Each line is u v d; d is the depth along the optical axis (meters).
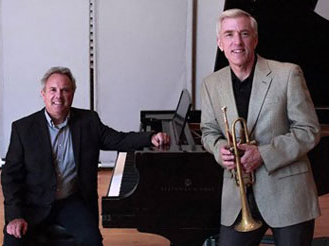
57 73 2.70
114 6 5.61
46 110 2.71
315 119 2.08
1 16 5.52
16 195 2.62
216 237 3.08
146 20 5.66
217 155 2.16
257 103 2.09
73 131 2.72
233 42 2.07
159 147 2.49
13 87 5.64
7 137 5.69
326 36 3.94
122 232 3.91
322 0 5.81
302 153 2.04
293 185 2.07
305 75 4.10
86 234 2.63
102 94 5.72
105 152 5.80
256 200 2.10
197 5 5.82
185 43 5.73
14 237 2.53
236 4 3.81
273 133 2.08
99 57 5.66
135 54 5.70
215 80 2.25
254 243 2.18
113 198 2.34
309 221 2.09
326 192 2.87
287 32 3.96
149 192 2.34
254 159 2.03
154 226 2.36
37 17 5.55
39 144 2.67
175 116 3.54
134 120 5.80
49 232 2.65
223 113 2.12
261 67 2.12
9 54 5.59
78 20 5.59
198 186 2.34
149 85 5.77
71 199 2.76
